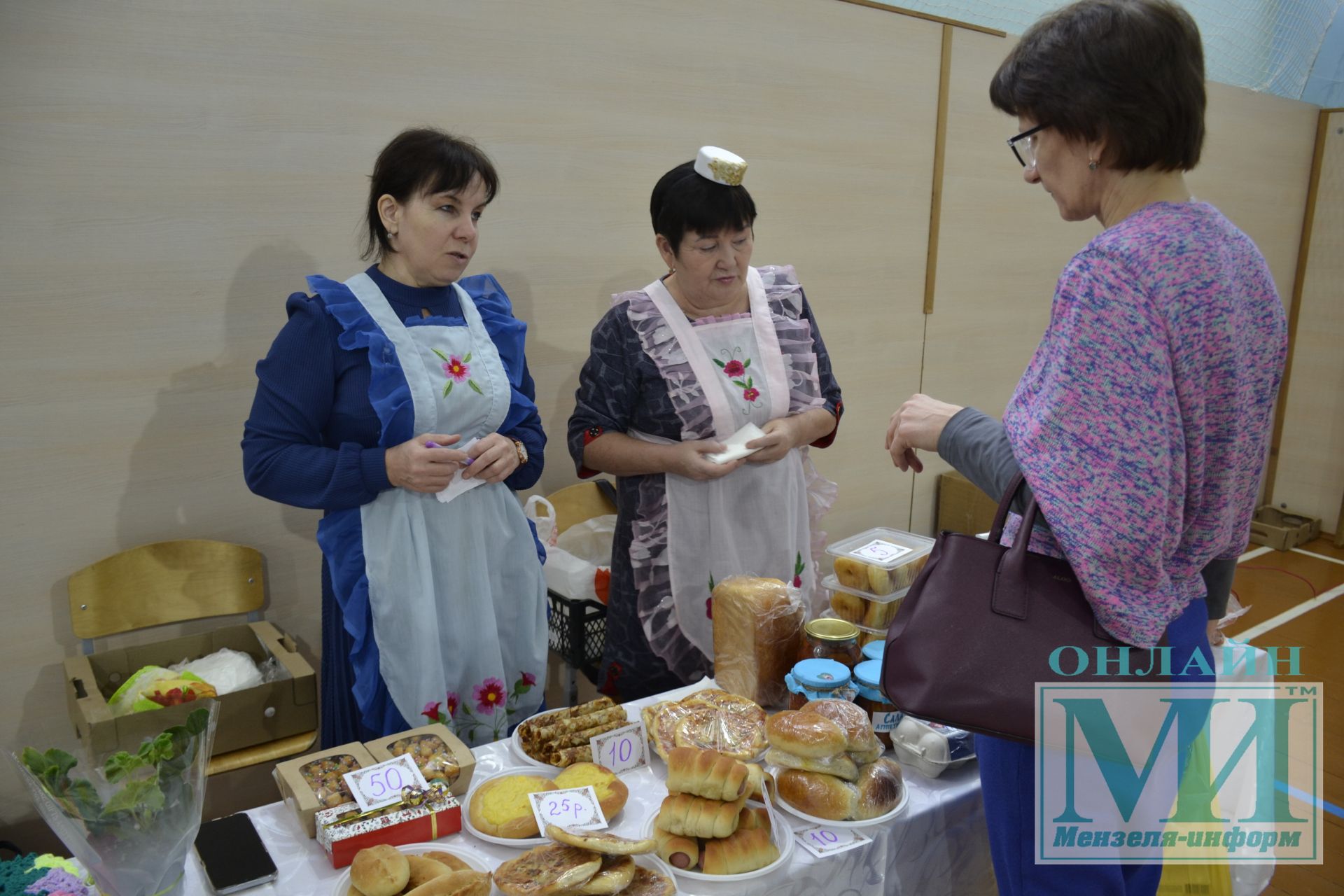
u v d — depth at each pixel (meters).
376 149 2.21
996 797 1.19
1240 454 1.03
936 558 1.11
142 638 2.16
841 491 3.38
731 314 2.04
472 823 1.28
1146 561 0.97
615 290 2.65
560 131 2.46
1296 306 4.97
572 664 2.34
